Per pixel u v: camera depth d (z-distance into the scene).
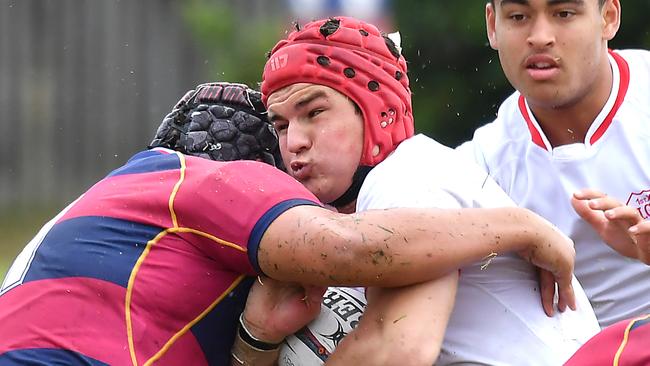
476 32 29.14
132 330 10.84
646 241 11.98
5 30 46.62
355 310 11.52
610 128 14.66
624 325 10.99
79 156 46.59
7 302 11.17
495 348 11.30
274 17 39.97
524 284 11.52
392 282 10.55
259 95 12.63
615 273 14.84
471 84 29.77
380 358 10.58
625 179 14.70
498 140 15.45
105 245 11.08
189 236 11.02
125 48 46.34
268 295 11.02
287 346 11.44
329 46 11.76
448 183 11.40
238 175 10.97
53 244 11.26
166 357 10.94
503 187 15.39
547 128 14.92
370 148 11.87
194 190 10.98
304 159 11.81
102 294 10.92
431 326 10.57
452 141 30.20
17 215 44.53
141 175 11.46
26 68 46.59
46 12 46.53
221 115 12.42
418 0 29.42
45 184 46.56
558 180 14.92
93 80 46.50
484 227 10.78
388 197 11.19
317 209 10.71
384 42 12.10
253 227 10.69
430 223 10.58
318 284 10.59
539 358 11.28
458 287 11.38
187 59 46.22
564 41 13.62
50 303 10.97
